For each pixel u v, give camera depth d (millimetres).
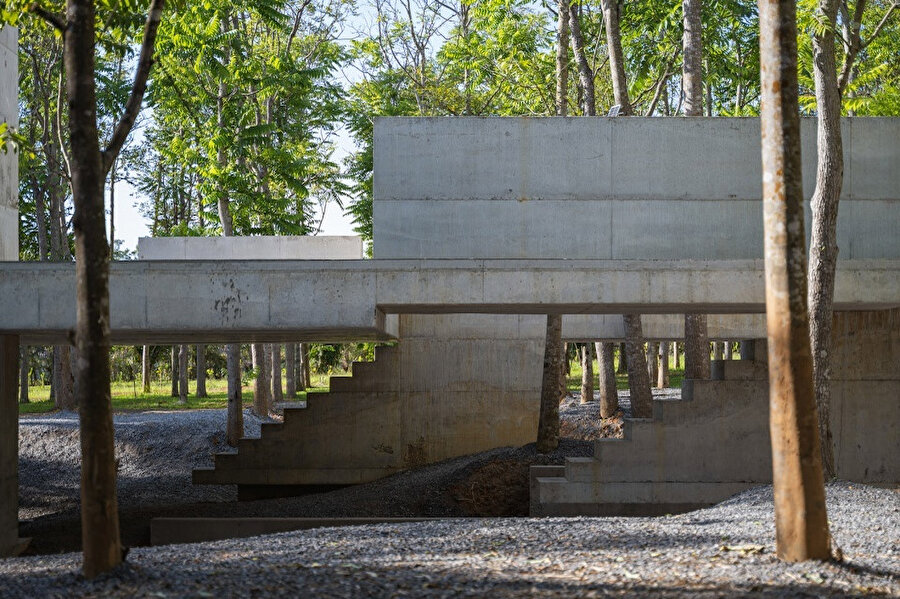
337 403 21141
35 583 6934
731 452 15609
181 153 26234
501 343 21219
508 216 13250
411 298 12898
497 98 33281
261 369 30516
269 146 26484
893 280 13523
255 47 30469
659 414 15812
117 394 42719
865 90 24078
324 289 12883
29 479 23406
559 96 22891
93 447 6855
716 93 31234
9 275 12680
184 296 12805
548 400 18547
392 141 13258
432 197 13227
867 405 15984
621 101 19609
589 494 15602
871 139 13648
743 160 13336
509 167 13266
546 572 7129
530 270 12992
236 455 21062
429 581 6770
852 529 9164
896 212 13617
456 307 13727
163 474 24141
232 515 16406
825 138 12680
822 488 7211
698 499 15578
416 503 17016
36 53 29594
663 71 27141
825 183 12680
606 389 24453
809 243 13727
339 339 18719
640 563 7426
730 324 22953
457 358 21203
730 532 9016
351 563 7633
